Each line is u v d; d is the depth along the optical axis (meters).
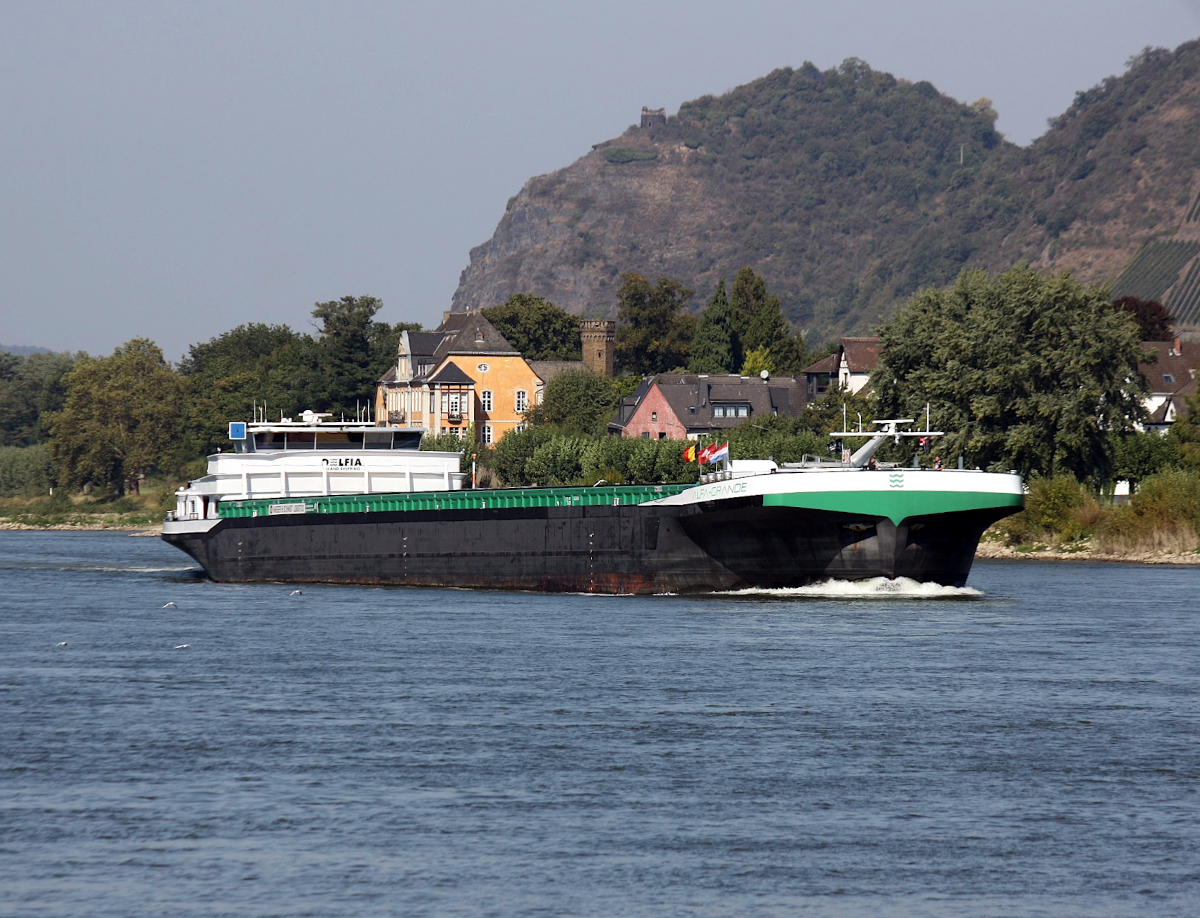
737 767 118.25
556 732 130.25
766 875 93.44
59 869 94.44
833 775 116.12
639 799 109.50
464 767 118.38
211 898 89.38
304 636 193.75
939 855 97.44
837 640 183.38
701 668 162.62
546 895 89.81
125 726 134.00
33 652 181.50
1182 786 113.50
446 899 89.12
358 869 94.31
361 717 137.25
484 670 162.62
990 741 127.25
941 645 179.88
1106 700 145.00
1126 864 96.06
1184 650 177.25
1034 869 94.94
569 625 199.75
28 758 122.00
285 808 107.31
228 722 135.50
